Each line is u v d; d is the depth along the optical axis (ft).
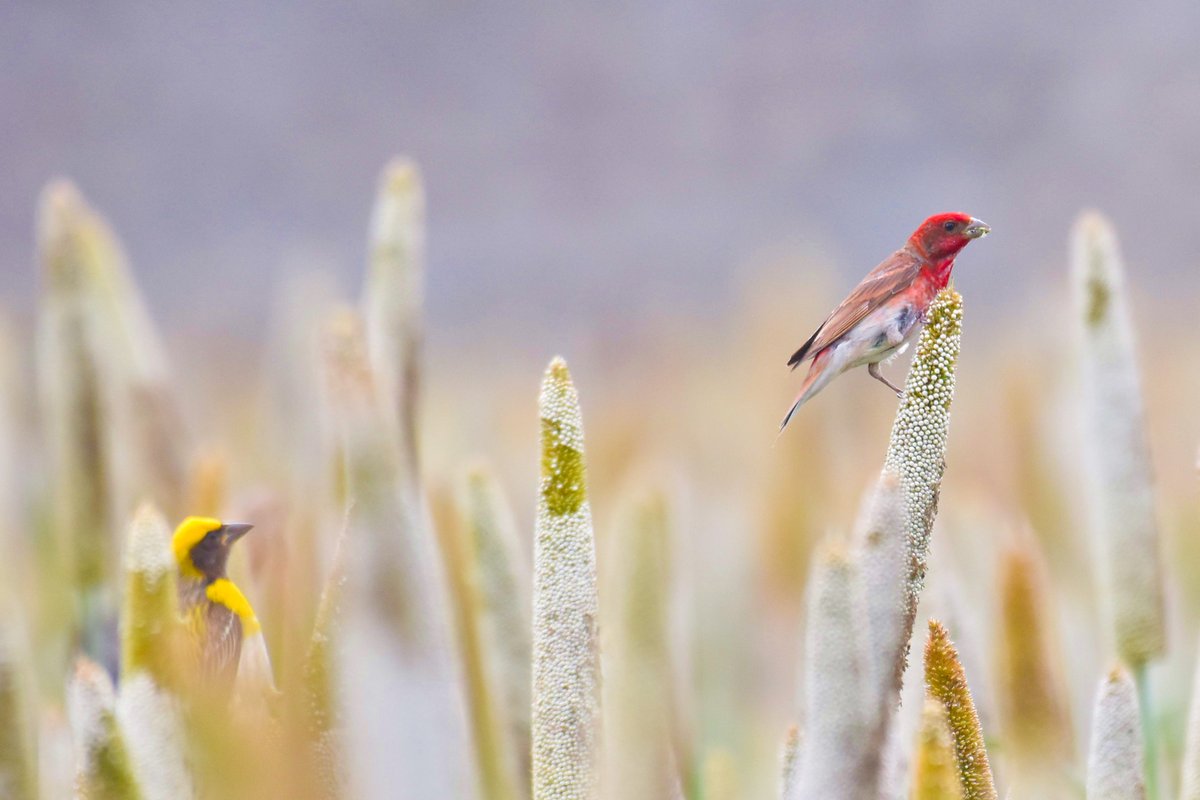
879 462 55.83
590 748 33.35
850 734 33.01
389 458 33.14
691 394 91.45
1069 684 35.35
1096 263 34.50
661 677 33.45
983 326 148.87
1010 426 37.83
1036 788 34.17
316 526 34.09
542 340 189.88
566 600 33.35
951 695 33.22
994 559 35.04
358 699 33.12
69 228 35.32
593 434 70.64
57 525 35.45
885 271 38.50
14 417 36.81
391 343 34.01
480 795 34.12
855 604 33.01
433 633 33.14
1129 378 34.45
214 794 33.32
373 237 34.06
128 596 33.42
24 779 33.76
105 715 33.17
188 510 35.73
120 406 35.55
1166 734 35.37
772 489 46.44
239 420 55.83
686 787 34.65
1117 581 34.45
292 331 42.32
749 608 45.98
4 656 33.76
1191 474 81.25
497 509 34.14
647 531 33.50
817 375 38.04
